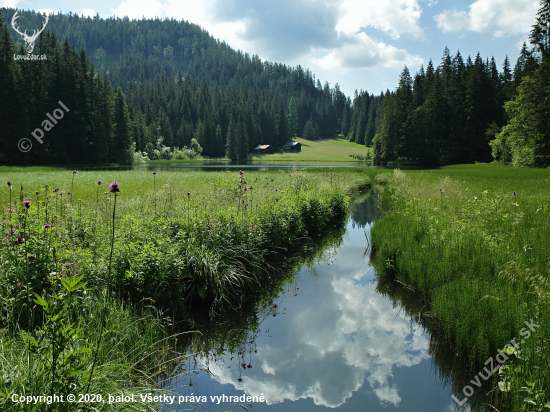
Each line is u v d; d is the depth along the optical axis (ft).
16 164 159.22
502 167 150.10
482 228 26.43
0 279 12.13
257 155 370.53
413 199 43.37
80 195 43.34
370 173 129.18
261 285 23.38
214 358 15.51
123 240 17.52
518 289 15.96
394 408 11.95
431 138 225.15
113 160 221.25
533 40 145.07
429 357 15.53
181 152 321.93
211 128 363.76
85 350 7.37
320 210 42.06
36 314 11.94
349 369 14.65
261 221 27.66
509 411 11.69
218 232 21.79
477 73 220.84
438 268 21.54
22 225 14.33
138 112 313.94
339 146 445.78
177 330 16.53
